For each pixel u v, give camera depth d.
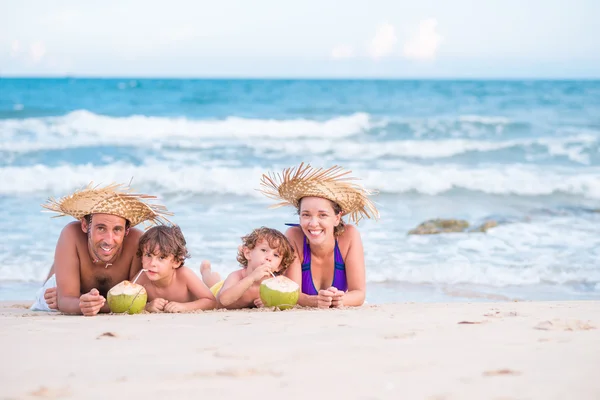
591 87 60.81
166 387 2.71
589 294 8.13
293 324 4.34
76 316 5.16
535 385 2.64
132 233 5.91
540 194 16.59
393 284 8.62
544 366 2.95
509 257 10.05
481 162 21.67
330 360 3.14
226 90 51.81
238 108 37.28
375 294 8.07
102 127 25.22
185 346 3.57
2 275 9.03
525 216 13.57
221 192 15.76
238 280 6.00
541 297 7.94
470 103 43.03
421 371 2.90
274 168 18.98
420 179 17.25
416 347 3.42
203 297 5.82
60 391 2.66
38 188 16.33
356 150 23.02
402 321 4.41
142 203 5.65
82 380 2.85
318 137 25.88
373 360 3.13
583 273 9.12
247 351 3.39
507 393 2.53
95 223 5.52
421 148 23.23
